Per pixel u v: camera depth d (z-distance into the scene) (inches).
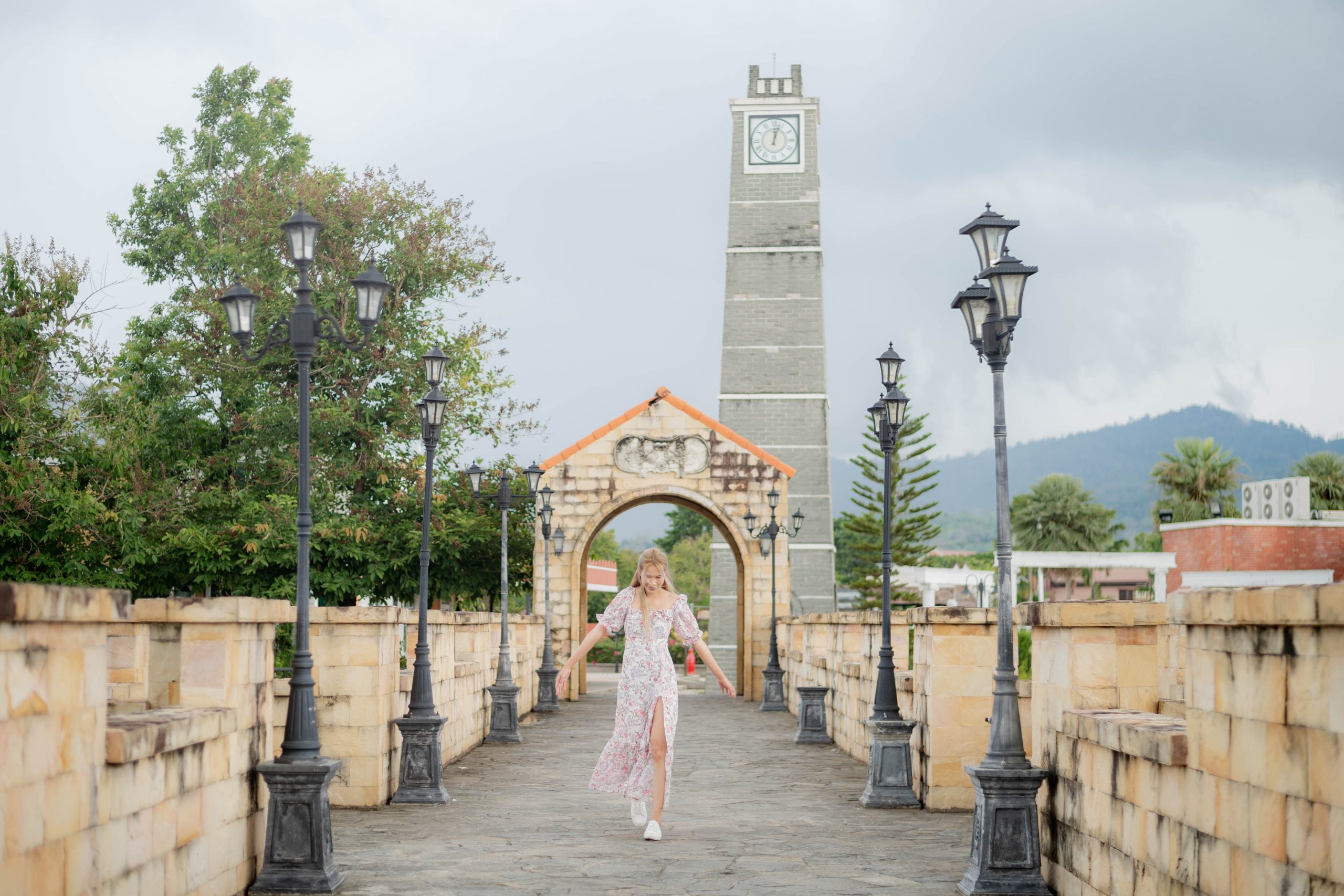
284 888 323.6
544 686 1155.3
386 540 1371.8
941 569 1525.6
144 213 1499.8
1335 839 177.6
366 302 407.5
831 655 815.7
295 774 325.4
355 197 1445.6
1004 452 363.3
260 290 1387.8
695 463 1430.9
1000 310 362.9
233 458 1395.2
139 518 1106.7
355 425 1409.9
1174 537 1660.9
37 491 985.5
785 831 437.7
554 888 334.6
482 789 563.5
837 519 3528.5
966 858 386.0
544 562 1402.6
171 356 1403.8
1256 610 200.1
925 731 503.8
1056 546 2541.8
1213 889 219.8
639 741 419.8
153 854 256.2
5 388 970.1
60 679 212.5
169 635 390.9
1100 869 284.7
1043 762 336.8
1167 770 243.0
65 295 1000.2
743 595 1422.2
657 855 387.5
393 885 338.6
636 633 425.7
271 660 341.7
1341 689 176.4
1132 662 322.7
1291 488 1641.2
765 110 2086.6
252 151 1528.1
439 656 657.0
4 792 191.8
